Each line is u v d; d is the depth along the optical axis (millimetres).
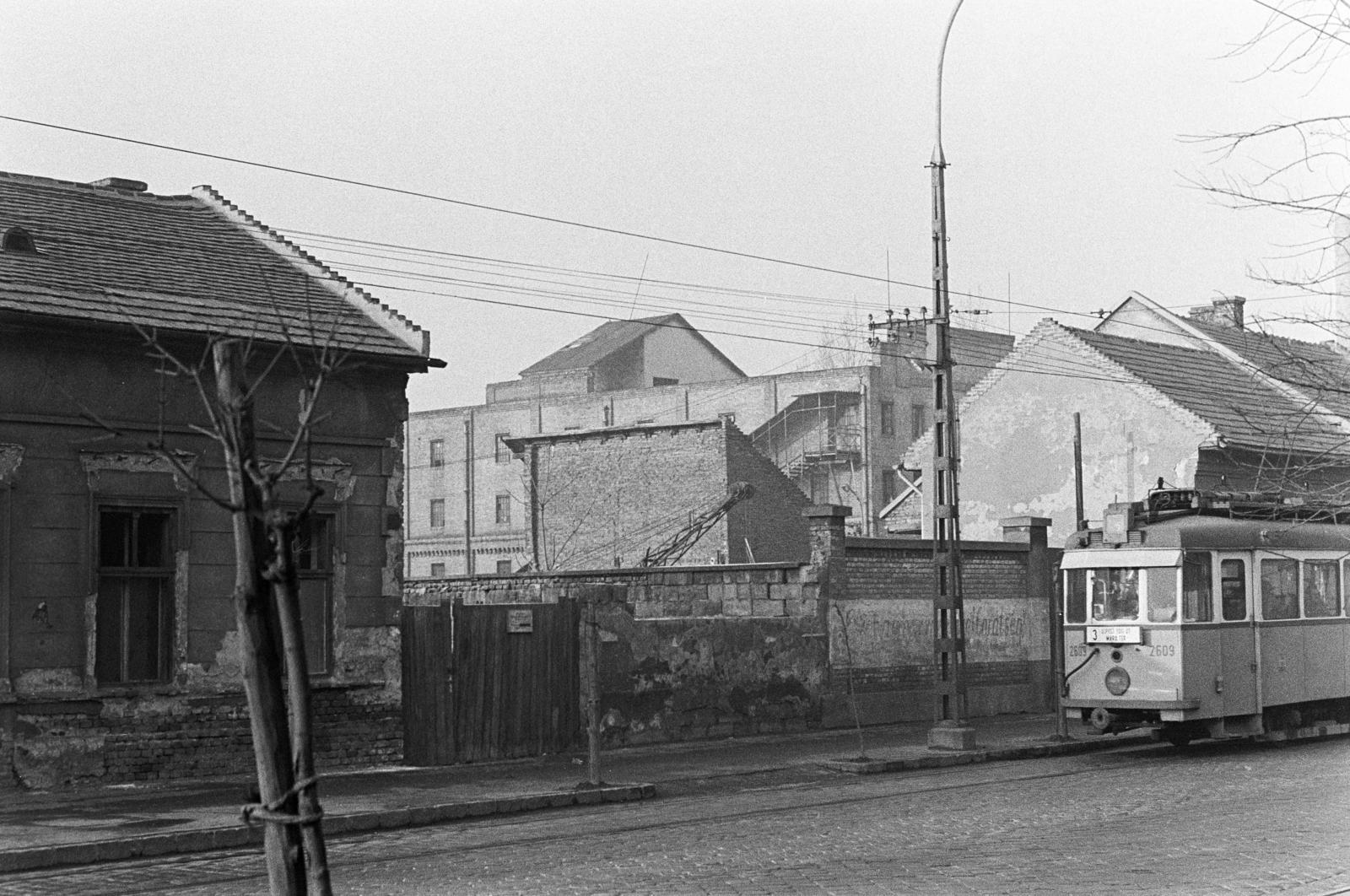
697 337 85062
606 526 53969
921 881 11656
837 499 70688
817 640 26906
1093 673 23375
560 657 22859
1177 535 22766
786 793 18703
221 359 5281
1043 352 43281
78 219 21578
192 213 24234
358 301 21891
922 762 21859
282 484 19641
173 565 18844
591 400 77375
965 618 30047
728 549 50219
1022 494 43375
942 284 23016
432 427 82188
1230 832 14320
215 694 19000
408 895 11438
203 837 14562
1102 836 14164
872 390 70688
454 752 21281
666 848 13828
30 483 17703
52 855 13477
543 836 14930
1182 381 42906
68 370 18047
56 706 17719
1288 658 24125
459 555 80375
